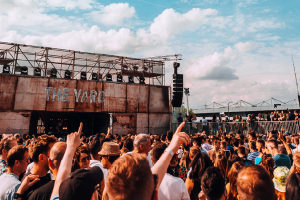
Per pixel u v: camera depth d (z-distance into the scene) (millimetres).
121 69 24953
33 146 2320
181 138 1515
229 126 17594
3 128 18219
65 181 1250
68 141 1722
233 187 3061
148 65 26562
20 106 19000
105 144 3314
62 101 20578
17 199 2070
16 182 2598
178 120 21562
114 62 24969
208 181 2139
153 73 26406
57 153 2047
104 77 24938
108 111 22469
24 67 20062
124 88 23578
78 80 21500
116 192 913
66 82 21000
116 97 23047
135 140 3260
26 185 2119
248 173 1456
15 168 2752
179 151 6020
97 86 22297
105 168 3225
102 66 24547
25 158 2824
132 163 965
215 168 2275
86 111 21500
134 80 26219
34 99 19547
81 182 1227
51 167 2064
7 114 18484
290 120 14562
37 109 19562
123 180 896
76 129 24172
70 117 24000
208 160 3117
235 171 3074
